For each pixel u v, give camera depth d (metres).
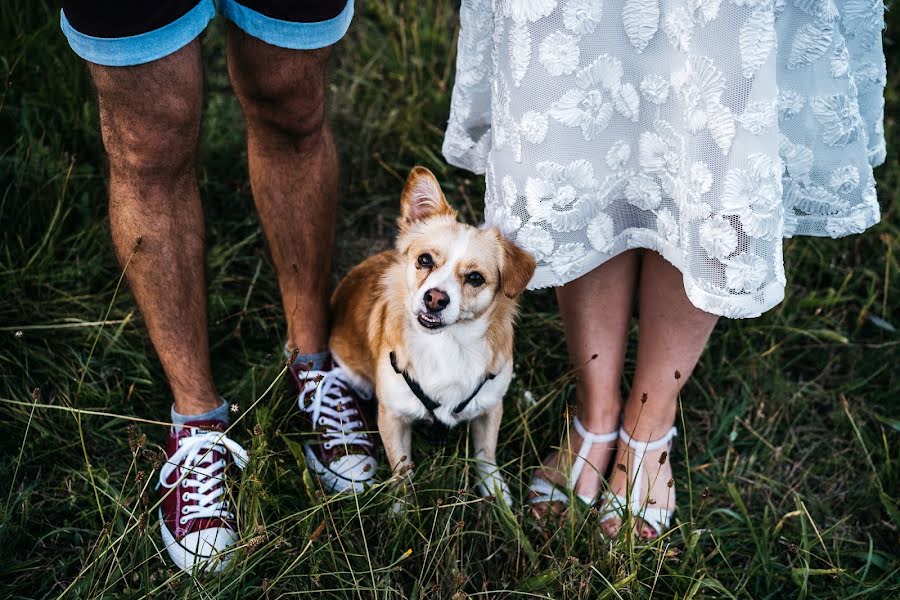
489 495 2.25
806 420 2.88
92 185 3.05
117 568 2.00
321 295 2.51
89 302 2.79
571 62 1.84
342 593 2.09
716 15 1.66
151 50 1.68
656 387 2.34
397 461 2.38
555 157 1.93
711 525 2.44
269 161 2.21
